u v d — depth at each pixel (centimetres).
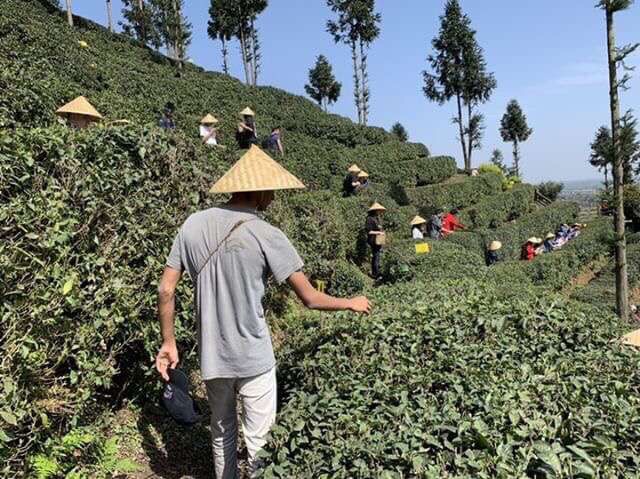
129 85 2489
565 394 285
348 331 409
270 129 2925
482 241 1825
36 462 289
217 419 317
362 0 3831
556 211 2512
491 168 2900
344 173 2292
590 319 431
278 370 402
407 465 240
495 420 256
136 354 423
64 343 322
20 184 322
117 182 394
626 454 238
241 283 292
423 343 382
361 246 1504
